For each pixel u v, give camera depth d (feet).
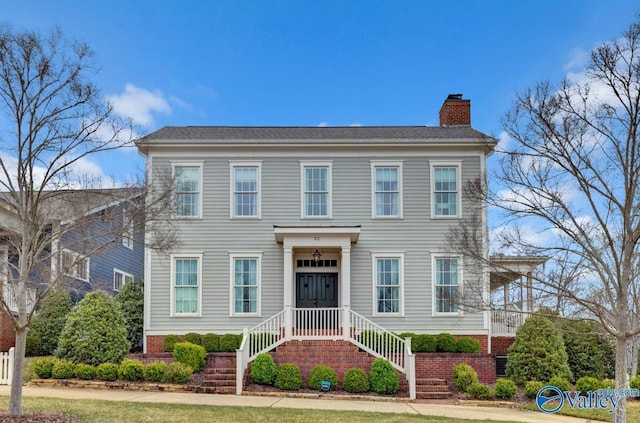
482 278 56.59
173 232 60.90
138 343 75.92
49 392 53.11
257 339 63.93
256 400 52.85
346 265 70.23
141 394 54.34
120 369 59.31
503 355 74.33
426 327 72.95
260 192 75.36
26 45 38.34
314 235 70.44
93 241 58.39
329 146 75.51
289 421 42.19
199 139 74.95
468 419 46.34
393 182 75.66
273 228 74.18
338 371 63.00
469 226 59.16
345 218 75.00
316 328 67.41
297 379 59.36
